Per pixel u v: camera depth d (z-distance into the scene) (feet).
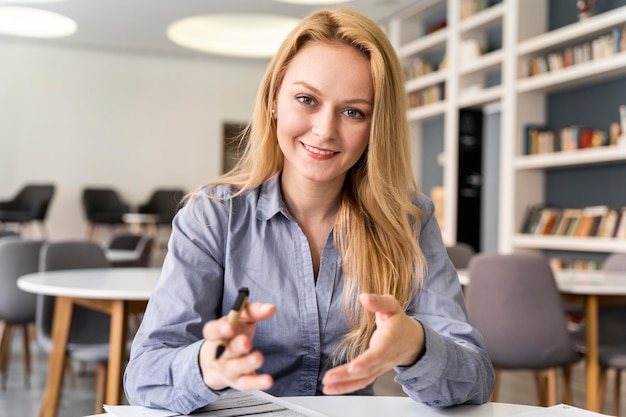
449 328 3.76
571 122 17.97
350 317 3.96
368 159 3.76
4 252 11.34
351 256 3.99
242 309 2.62
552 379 10.27
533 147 18.04
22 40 31.68
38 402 11.66
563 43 17.16
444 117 23.80
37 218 29.63
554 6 18.54
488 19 19.61
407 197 4.06
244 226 4.03
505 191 18.61
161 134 34.04
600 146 16.15
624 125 15.43
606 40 15.67
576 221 16.84
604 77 16.43
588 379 9.45
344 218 4.05
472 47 20.65
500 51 19.04
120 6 25.36
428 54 24.80
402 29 25.20
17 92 32.04
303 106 3.61
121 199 33.45
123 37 30.01
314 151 3.66
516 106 18.37
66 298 8.55
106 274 9.71
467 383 3.27
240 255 3.99
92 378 13.52
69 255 10.90
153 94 33.91
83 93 32.91
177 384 3.01
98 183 33.12
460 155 21.18
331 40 3.64
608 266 12.85
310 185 3.97
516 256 9.02
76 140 32.81
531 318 9.00
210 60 34.63
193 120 34.45
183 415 3.09
